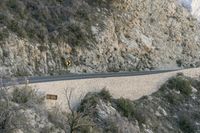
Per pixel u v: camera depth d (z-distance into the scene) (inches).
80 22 2357.3
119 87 1881.2
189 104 2208.4
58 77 1822.1
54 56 2096.5
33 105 1301.7
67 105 1568.7
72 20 2333.9
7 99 1201.4
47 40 2101.4
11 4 2144.4
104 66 2326.5
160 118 1958.7
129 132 1612.9
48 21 2253.9
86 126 1411.2
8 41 1899.6
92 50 2290.8
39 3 2317.9
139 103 1966.0
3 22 1961.1
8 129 1122.7
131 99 1961.1
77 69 2180.1
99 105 1653.5
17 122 1157.1
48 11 2303.2
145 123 1800.0
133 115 1777.8
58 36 2166.6
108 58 2375.7
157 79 2182.6
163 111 2016.5
